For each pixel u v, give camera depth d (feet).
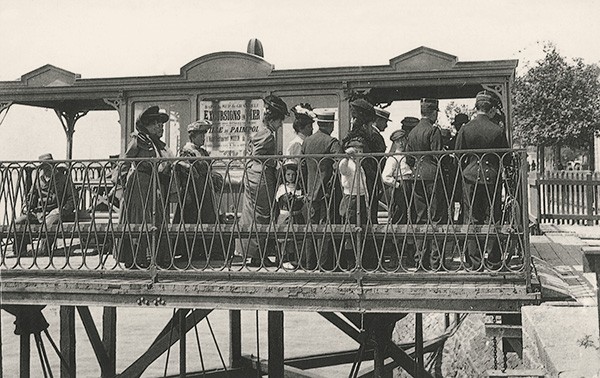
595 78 66.80
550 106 67.31
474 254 25.22
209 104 32.45
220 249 30.27
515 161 24.18
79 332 73.92
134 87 32.83
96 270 25.13
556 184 59.36
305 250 26.40
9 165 25.95
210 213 28.94
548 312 23.09
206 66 32.37
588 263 18.20
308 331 75.61
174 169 24.58
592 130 67.26
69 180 25.59
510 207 26.37
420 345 36.91
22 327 29.99
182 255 29.55
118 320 83.25
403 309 22.99
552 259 34.88
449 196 26.76
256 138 27.76
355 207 25.58
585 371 18.22
